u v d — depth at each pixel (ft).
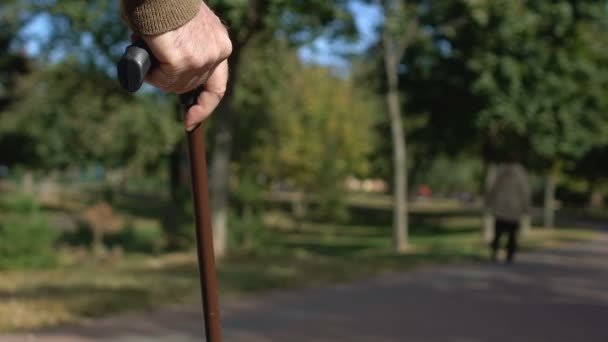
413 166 157.07
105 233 72.08
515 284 31.09
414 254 46.80
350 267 36.78
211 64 3.10
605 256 46.93
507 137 74.02
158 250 65.82
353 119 132.77
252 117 92.58
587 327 21.34
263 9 39.81
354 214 165.68
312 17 45.01
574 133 68.85
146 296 25.59
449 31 60.70
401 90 70.54
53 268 40.93
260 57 59.82
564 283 31.65
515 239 41.04
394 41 60.44
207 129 63.00
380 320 22.25
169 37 2.87
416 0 61.46
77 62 62.23
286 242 90.22
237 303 25.32
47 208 135.03
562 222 121.19
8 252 40.93
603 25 69.46
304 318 22.49
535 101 63.46
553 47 62.90
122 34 55.62
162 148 69.97
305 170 127.03
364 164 137.08
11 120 124.26
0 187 177.88
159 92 68.18
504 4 53.06
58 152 127.34
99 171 190.19
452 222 136.67
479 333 20.33
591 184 145.28
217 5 31.86
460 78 66.03
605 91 70.54
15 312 21.72
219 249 47.96
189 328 20.68
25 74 103.19
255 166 109.70
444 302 25.90
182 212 69.97
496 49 61.36
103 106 71.05
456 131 75.97
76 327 20.39
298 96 106.01
